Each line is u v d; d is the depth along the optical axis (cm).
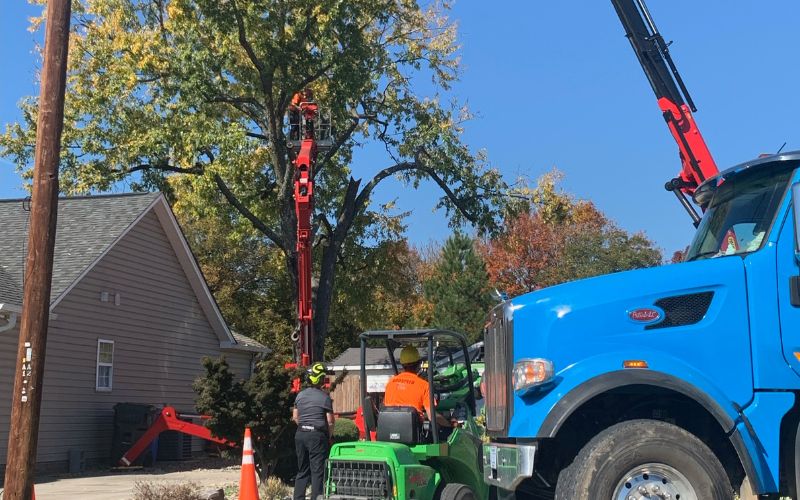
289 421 1350
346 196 2334
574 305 623
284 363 1513
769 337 595
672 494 575
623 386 608
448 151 2334
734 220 661
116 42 2100
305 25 2061
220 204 2242
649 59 1264
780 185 632
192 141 1939
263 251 3681
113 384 1981
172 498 1117
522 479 614
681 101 1254
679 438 583
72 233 2025
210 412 1346
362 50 2088
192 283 2348
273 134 2161
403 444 888
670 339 604
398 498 841
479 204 2389
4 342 1659
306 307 1556
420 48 2438
